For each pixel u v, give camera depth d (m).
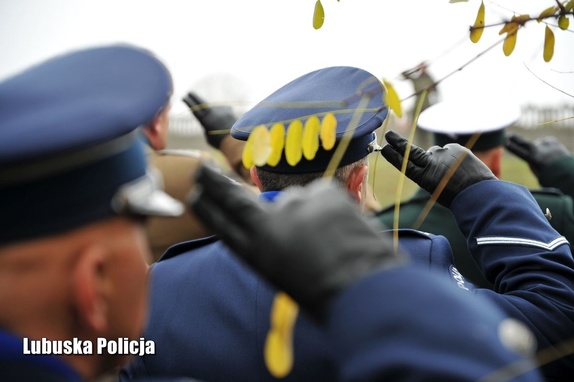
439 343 0.69
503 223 1.54
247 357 1.46
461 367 0.68
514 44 1.15
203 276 1.56
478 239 1.55
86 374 0.86
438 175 1.58
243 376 1.46
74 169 0.83
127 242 0.87
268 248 0.74
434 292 0.71
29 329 0.82
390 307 0.70
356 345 0.70
